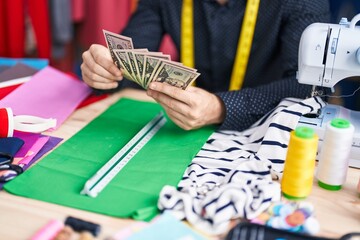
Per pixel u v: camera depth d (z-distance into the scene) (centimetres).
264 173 92
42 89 137
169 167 98
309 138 84
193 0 147
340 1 149
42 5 202
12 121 108
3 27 201
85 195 88
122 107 132
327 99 123
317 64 101
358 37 97
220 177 94
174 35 155
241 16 142
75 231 77
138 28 154
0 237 77
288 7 134
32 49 223
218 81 156
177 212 81
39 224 80
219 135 116
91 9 222
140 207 84
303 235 76
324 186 93
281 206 83
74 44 235
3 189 90
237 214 81
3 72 146
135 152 106
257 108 120
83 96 136
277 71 149
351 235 77
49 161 100
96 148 108
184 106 110
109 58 121
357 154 100
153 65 101
